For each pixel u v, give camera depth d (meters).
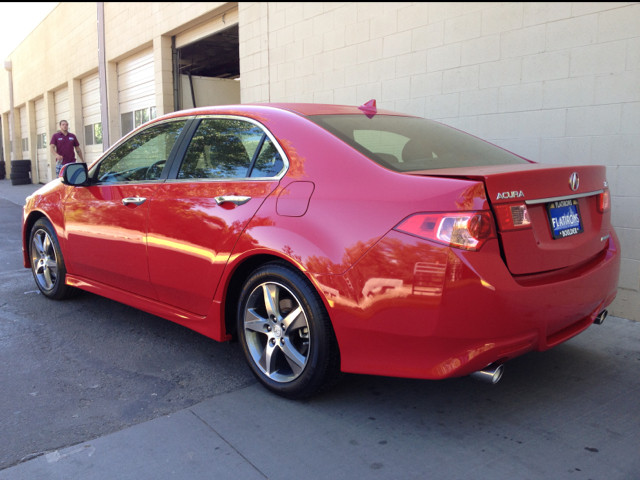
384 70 6.16
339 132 2.85
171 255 3.30
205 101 12.19
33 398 2.89
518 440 2.45
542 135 4.67
